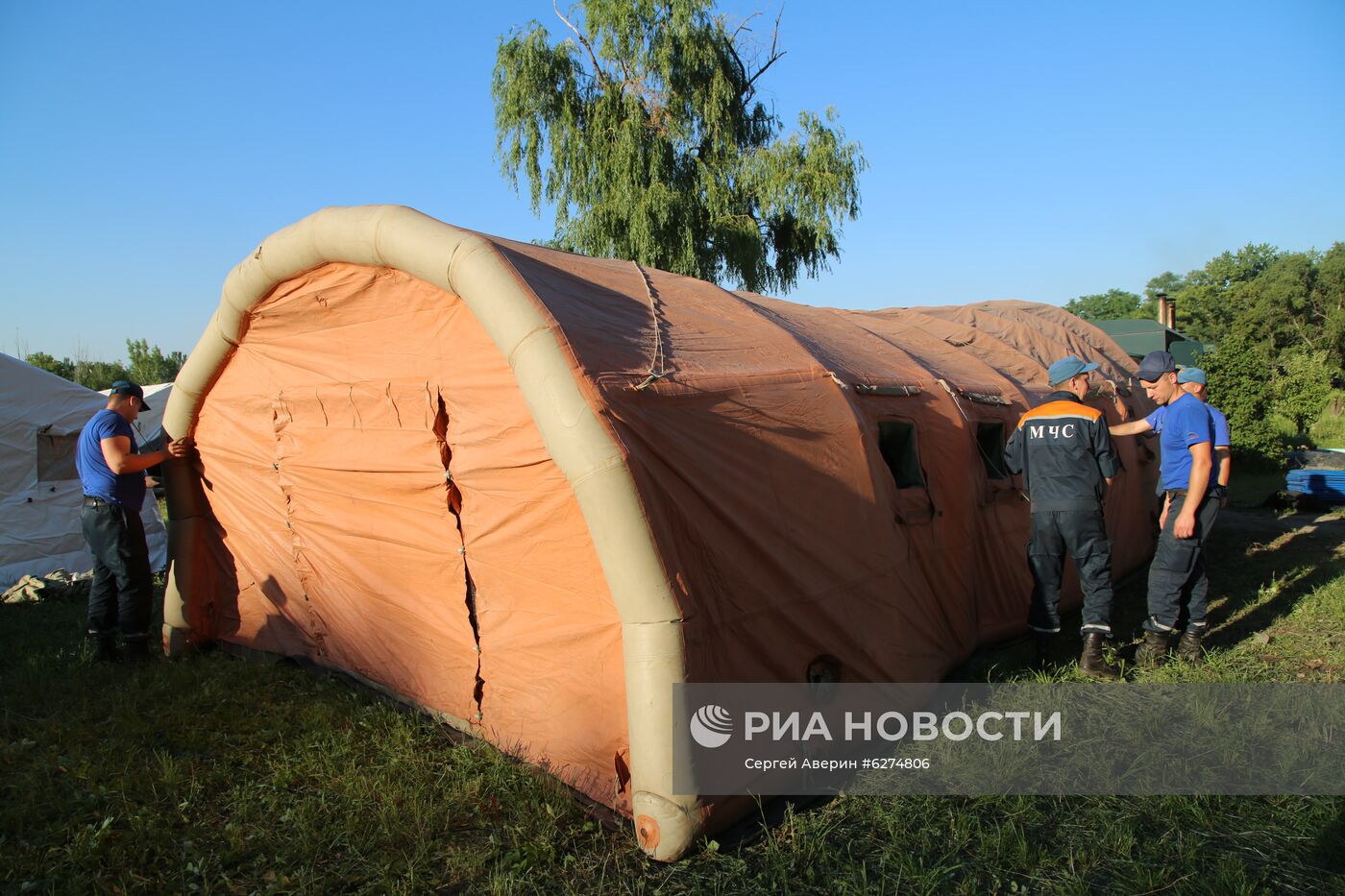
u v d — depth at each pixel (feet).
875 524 14.39
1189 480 16.49
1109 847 10.50
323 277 14.76
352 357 15.20
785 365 14.42
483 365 12.81
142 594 18.28
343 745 13.33
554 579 12.33
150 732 14.14
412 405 13.98
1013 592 19.71
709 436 11.90
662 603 10.32
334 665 16.78
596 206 73.51
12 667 18.03
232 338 17.06
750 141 81.46
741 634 11.57
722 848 10.62
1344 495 37.93
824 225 76.18
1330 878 9.70
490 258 11.83
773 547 12.26
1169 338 70.79
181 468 19.20
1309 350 152.66
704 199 75.20
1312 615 20.35
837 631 13.12
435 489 13.74
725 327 14.92
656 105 74.79
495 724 13.35
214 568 19.61
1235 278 207.72
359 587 15.81
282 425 16.76
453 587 13.89
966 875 9.95
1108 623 16.42
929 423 18.04
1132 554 26.09
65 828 11.02
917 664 14.82
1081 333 33.65
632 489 10.30
